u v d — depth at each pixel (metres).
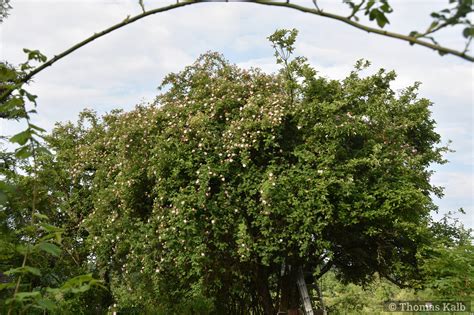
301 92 10.27
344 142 10.04
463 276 6.91
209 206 9.56
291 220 9.30
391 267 10.63
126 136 11.12
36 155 2.28
